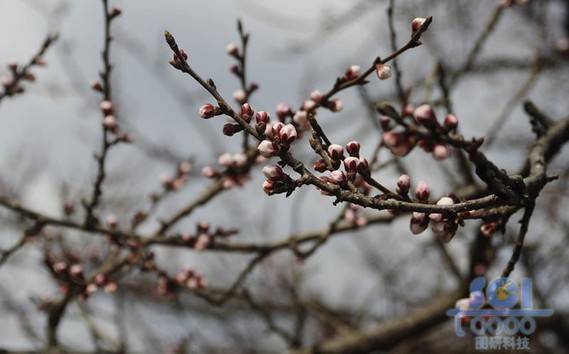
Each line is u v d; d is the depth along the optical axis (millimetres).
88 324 5922
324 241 4836
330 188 2131
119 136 4309
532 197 2443
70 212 4836
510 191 2316
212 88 2223
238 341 9258
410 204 2150
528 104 3721
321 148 2273
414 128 2396
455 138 2318
